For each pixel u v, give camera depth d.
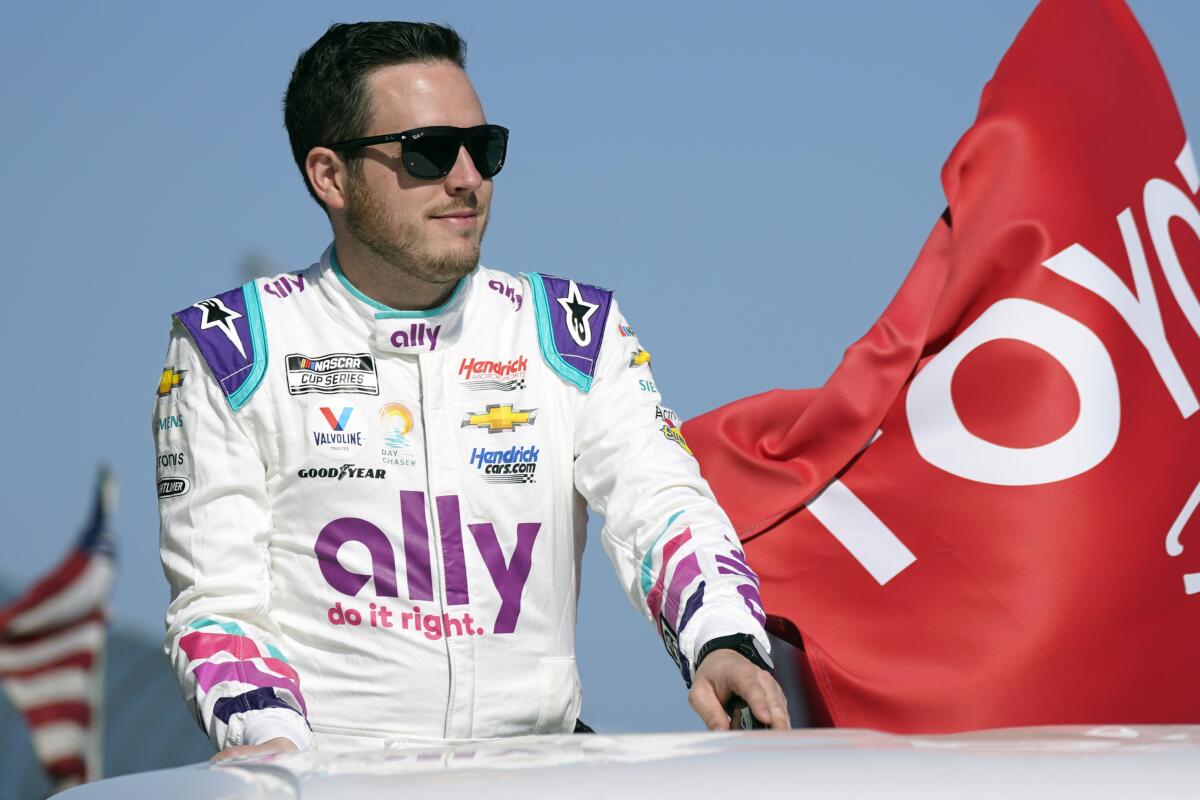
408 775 4.17
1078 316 12.70
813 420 12.53
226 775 4.66
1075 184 13.12
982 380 12.62
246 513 8.49
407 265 8.49
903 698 11.90
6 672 41.84
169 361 8.84
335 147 8.54
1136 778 3.67
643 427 8.84
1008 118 13.29
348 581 8.43
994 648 11.90
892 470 12.59
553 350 8.94
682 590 7.84
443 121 8.45
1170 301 13.19
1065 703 11.87
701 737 4.61
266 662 7.94
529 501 8.71
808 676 12.20
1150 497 12.36
